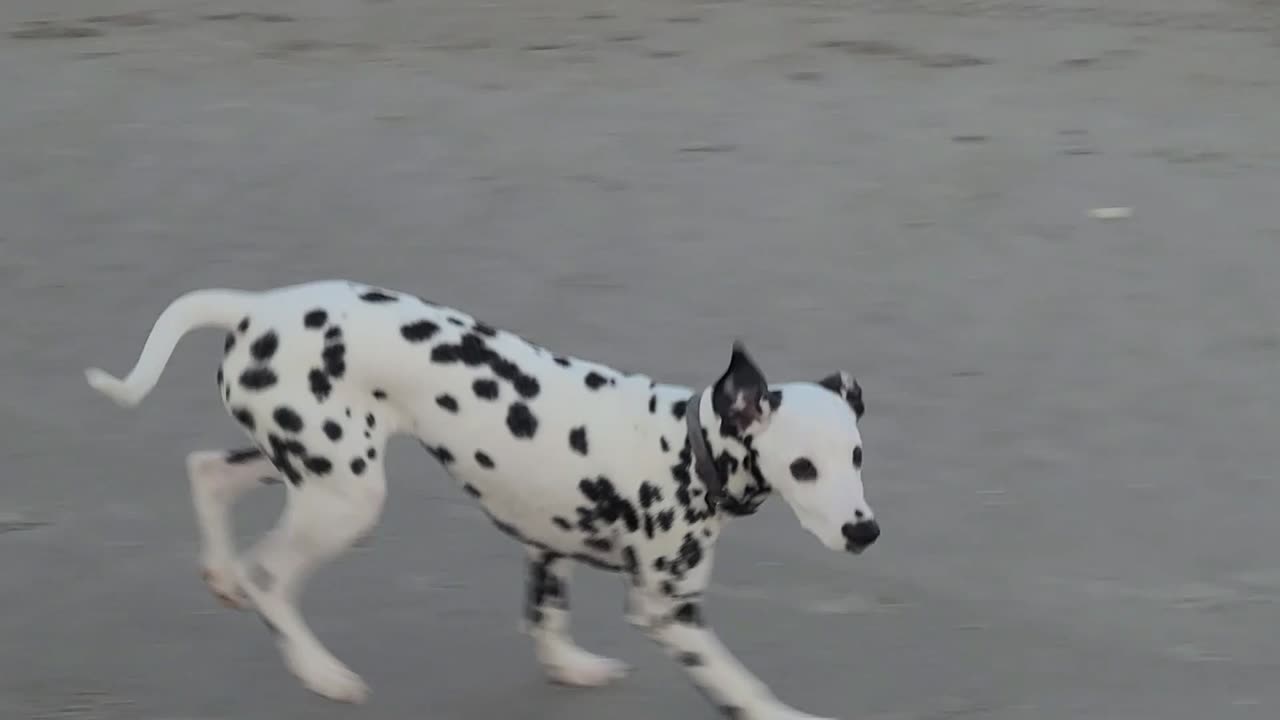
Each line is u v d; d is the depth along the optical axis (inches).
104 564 290.2
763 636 276.8
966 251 468.4
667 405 236.8
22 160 518.0
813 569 300.4
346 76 629.0
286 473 237.0
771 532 314.5
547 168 527.2
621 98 609.0
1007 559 306.2
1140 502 329.4
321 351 233.0
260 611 244.8
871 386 380.2
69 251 447.8
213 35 685.9
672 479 233.9
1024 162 545.3
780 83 635.5
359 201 493.4
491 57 664.4
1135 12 780.0
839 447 223.3
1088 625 284.0
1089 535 315.9
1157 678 267.1
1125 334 414.3
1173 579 300.8
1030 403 373.4
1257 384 386.3
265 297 240.8
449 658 266.1
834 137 568.1
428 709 250.1
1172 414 369.7
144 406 356.2
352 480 233.6
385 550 299.9
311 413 231.9
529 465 236.2
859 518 220.1
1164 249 473.1
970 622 283.6
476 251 457.7
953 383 382.3
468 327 240.8
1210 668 270.8
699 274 445.7
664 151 547.5
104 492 317.4
